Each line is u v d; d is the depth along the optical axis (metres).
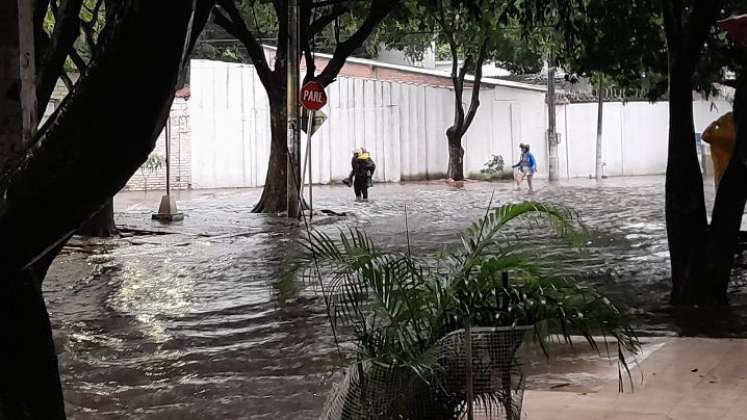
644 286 11.57
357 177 30.12
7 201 3.01
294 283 4.86
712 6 9.42
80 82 2.88
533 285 3.87
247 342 9.07
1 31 3.68
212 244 17.64
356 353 4.05
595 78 17.56
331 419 3.99
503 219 4.38
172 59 2.84
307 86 21.73
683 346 7.80
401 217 22.94
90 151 2.88
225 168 37.62
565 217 4.59
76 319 10.40
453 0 15.41
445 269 4.19
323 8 31.34
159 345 8.98
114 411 6.78
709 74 14.00
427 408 3.72
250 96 37.78
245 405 6.81
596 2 13.36
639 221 20.78
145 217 23.59
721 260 10.10
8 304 3.31
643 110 45.06
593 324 3.78
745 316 9.60
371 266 3.98
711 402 5.98
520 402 3.85
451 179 40.91
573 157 45.50
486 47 38.00
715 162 13.97
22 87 3.72
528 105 44.72
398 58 51.56
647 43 13.36
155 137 3.01
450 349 3.72
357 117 40.41
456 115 40.25
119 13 2.78
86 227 18.94
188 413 6.66
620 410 5.84
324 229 19.97
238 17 23.84
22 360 3.39
